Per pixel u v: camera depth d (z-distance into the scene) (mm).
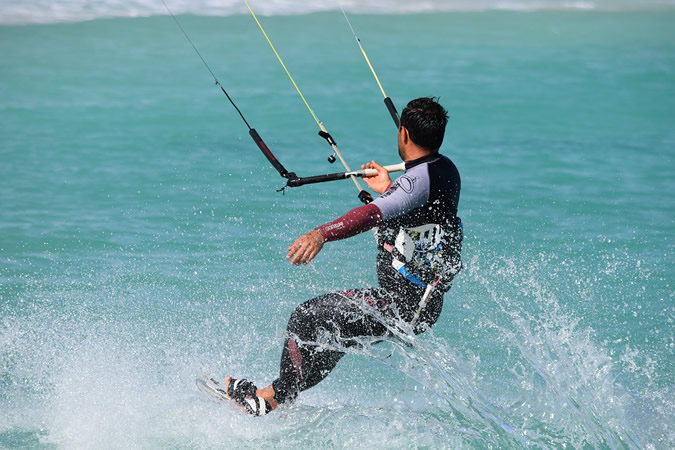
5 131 34344
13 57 47625
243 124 37062
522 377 15961
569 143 36219
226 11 63750
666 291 20203
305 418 14375
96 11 60375
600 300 19641
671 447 13578
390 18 66875
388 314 13391
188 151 32438
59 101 39562
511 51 57844
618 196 28531
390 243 13234
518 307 19172
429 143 12969
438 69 50594
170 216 24859
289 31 59094
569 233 24312
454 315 18734
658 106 44438
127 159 31094
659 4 83250
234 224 24172
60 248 22125
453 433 13914
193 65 48250
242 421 14273
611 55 58219
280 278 20500
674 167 32875
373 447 13492
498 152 34250
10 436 13500
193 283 20062
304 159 31938
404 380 16047
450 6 73938
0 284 19609
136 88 42750
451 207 13102
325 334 13477
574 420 14266
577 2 81375
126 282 20062
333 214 25281
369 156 32656
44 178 28406
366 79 46844
